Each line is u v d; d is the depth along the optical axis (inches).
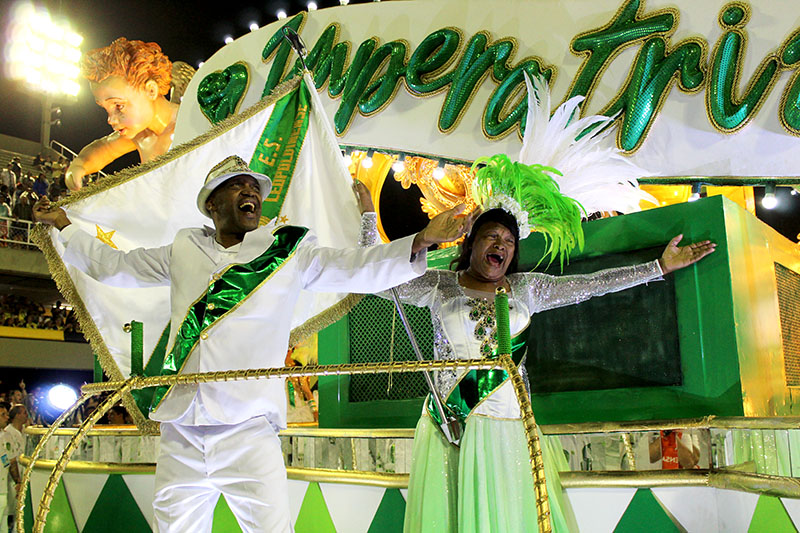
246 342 97.1
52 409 622.8
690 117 140.9
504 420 104.4
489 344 107.4
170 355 98.8
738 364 107.0
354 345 150.2
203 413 93.6
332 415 149.9
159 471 98.0
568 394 122.3
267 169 142.0
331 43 186.1
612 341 120.3
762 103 134.3
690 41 141.6
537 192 115.5
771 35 135.1
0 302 636.7
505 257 111.1
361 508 125.2
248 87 201.0
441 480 105.1
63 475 162.2
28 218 597.3
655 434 106.7
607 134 141.6
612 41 148.8
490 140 159.2
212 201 107.3
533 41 158.4
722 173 137.1
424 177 223.8
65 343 675.4
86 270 113.3
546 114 130.8
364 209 129.5
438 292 114.4
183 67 226.5
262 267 100.4
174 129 212.8
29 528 170.7
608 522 108.9
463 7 168.1
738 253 113.3
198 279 101.4
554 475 108.2
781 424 92.1
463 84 163.3
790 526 89.1
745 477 95.8
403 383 141.9
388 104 174.4
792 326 137.1
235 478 95.3
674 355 114.0
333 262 102.0
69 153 685.9
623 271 111.7
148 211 136.4
